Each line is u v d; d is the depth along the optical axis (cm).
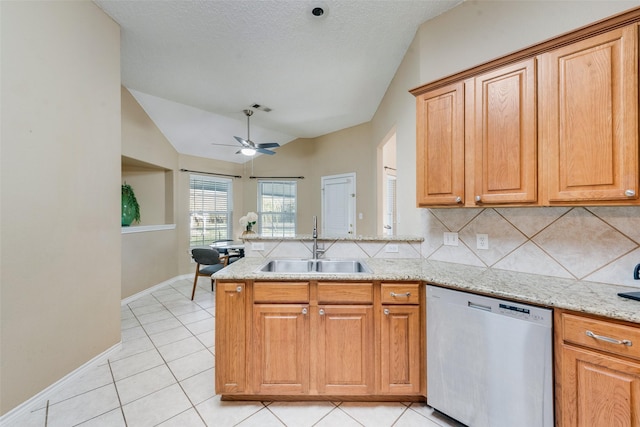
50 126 169
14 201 150
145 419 150
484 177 154
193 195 492
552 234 157
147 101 363
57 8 174
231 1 199
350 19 217
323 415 154
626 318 100
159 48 256
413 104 236
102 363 206
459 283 142
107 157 213
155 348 230
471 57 193
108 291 214
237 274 163
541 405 117
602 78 120
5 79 146
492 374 130
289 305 162
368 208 466
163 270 426
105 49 211
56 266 173
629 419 99
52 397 167
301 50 260
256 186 561
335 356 161
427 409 159
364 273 163
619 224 138
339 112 424
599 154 121
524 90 141
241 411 157
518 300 124
